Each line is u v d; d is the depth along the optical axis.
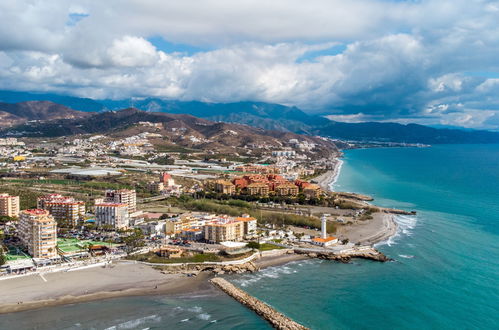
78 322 192.12
